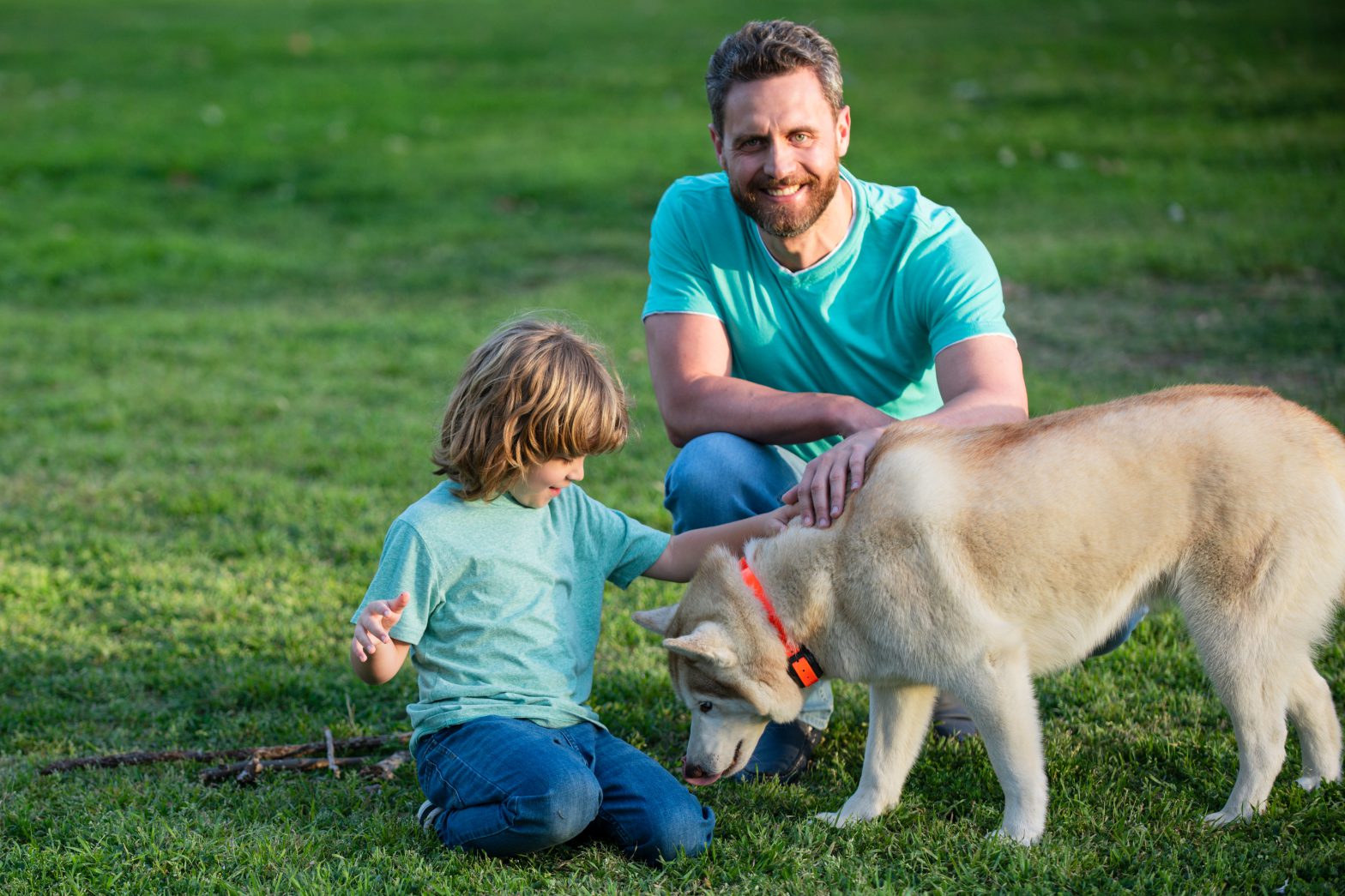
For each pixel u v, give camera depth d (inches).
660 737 147.5
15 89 668.7
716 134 138.0
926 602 117.6
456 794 115.6
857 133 510.0
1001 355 133.4
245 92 648.4
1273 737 120.5
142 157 529.3
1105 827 119.9
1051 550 119.6
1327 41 611.5
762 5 856.3
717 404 139.2
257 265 403.9
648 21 813.2
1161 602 128.6
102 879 114.7
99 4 1003.9
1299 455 120.6
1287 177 414.0
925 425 124.3
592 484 227.6
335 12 924.6
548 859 118.0
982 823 123.4
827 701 140.3
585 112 586.6
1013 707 117.4
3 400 289.6
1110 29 681.6
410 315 349.4
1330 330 277.6
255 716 152.8
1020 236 376.5
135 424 271.7
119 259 406.3
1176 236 362.3
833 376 144.1
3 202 474.6
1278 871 109.8
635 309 340.8
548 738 115.7
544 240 418.9
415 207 462.3
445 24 845.8
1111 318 304.0
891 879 112.2
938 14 773.3
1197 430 121.8
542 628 121.6
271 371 307.0
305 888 110.9
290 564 199.6
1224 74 565.6
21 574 193.8
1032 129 500.1
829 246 139.1
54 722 152.6
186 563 200.7
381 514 219.1
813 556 121.9
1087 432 123.0
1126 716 144.6
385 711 155.6
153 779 137.3
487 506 121.5
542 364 116.3
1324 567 120.3
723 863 115.2
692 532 134.4
